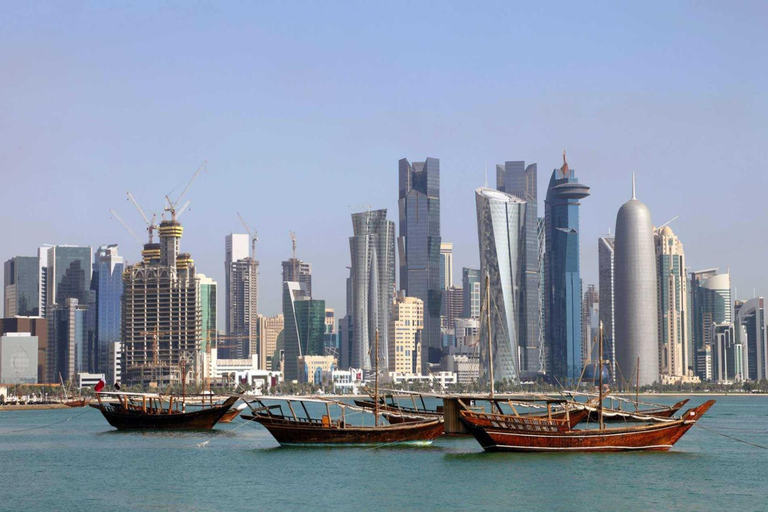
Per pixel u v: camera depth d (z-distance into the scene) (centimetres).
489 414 19575
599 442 19962
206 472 19138
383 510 15138
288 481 17750
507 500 15762
